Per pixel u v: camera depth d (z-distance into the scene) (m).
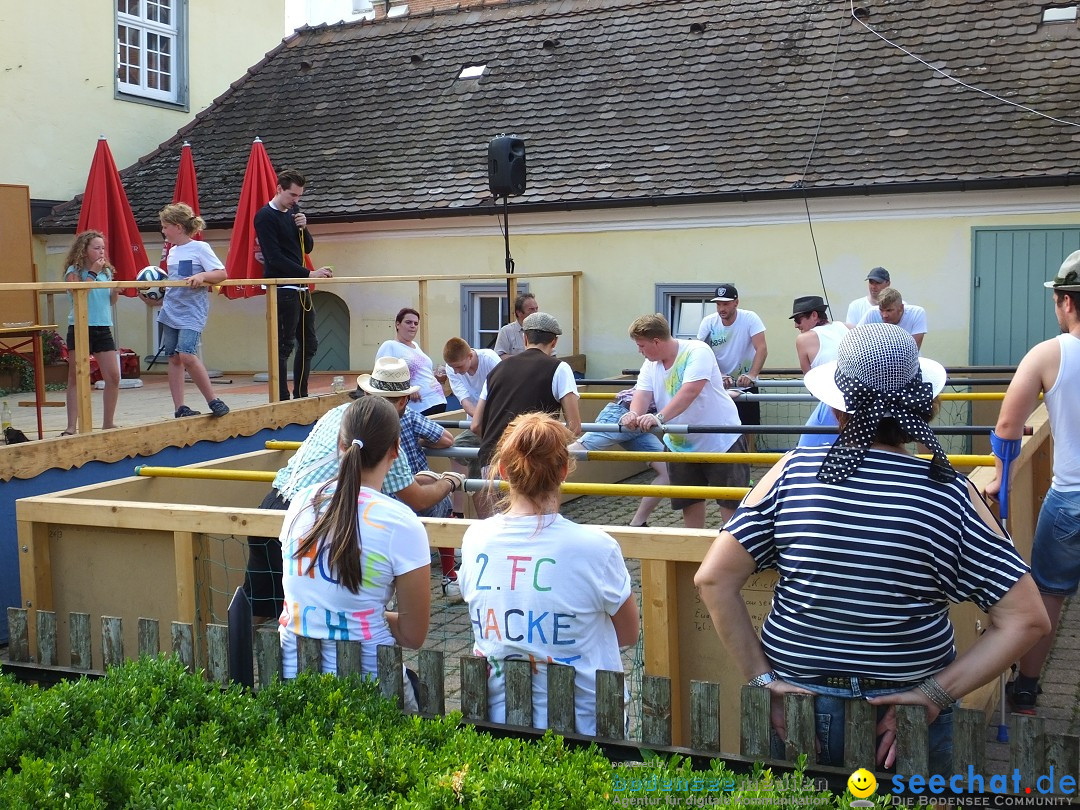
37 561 5.28
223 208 15.44
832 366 2.95
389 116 16.33
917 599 2.66
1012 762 2.64
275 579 5.54
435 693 3.29
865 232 12.74
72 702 3.28
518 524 3.24
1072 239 11.97
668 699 3.02
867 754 2.72
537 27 16.83
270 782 2.82
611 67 15.57
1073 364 4.27
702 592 2.87
